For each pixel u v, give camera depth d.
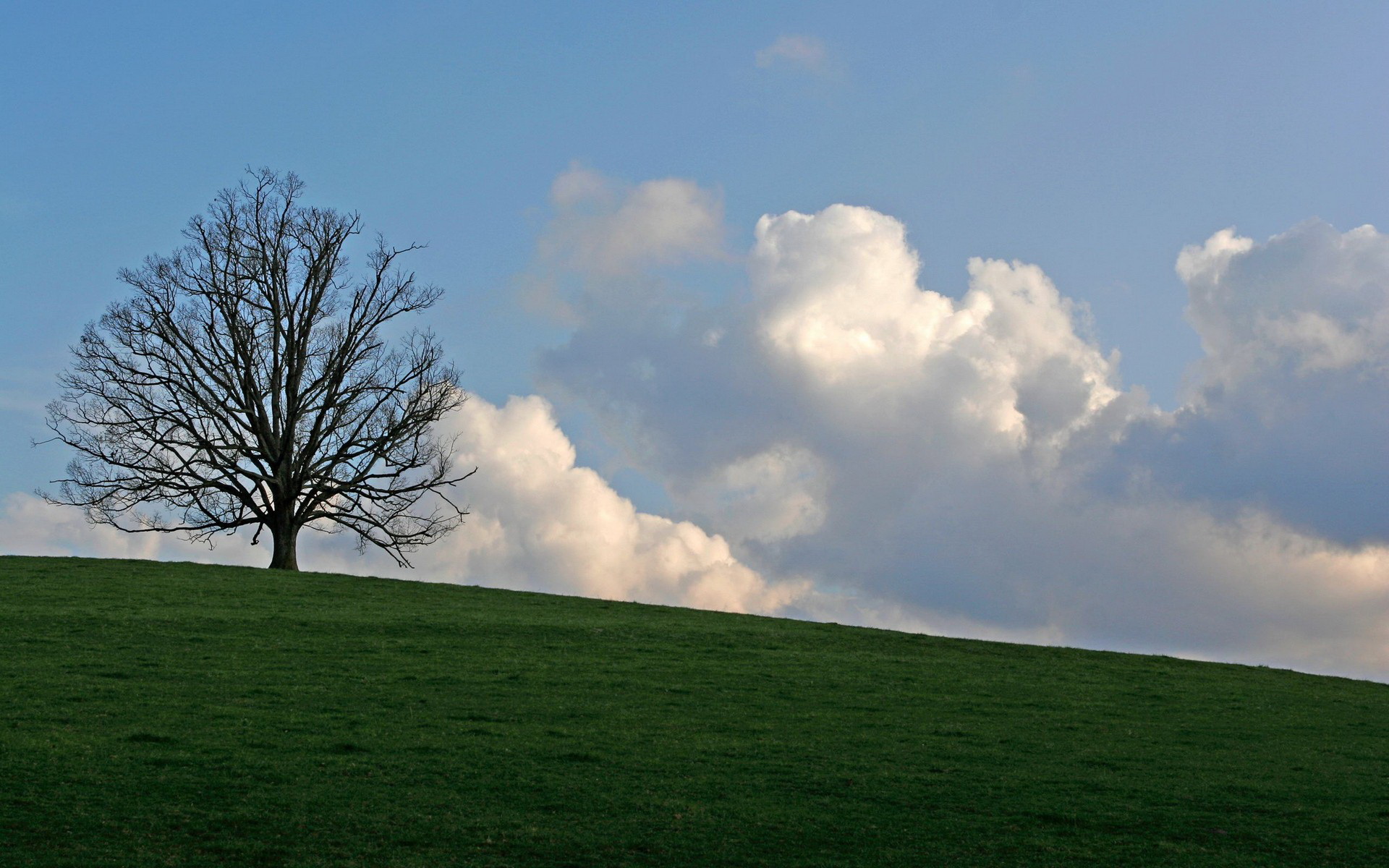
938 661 38.31
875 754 24.61
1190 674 39.03
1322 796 22.59
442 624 39.31
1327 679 40.34
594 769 22.55
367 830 18.62
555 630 39.59
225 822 18.64
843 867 17.88
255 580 46.78
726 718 27.62
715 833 19.17
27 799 19.02
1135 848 19.17
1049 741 26.70
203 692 27.44
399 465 56.62
